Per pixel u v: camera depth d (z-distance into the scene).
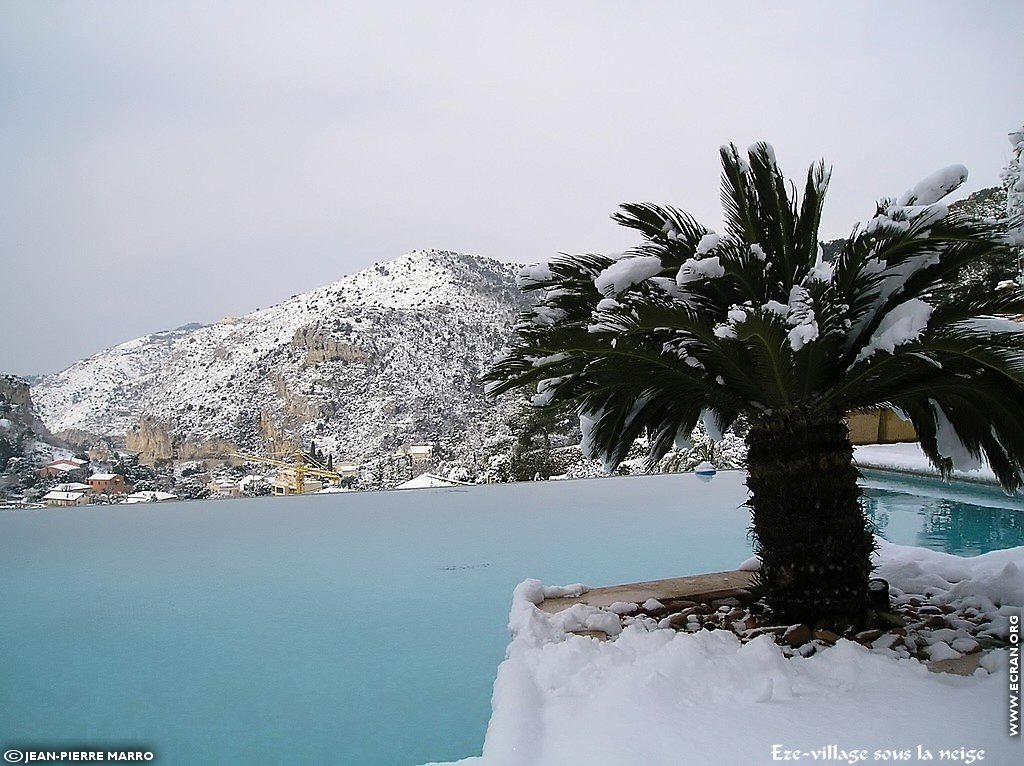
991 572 4.21
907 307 3.14
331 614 5.38
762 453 3.43
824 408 3.38
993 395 3.31
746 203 3.51
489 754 2.04
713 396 3.82
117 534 9.05
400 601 5.72
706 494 11.56
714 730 2.10
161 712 3.65
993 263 3.51
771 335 3.01
